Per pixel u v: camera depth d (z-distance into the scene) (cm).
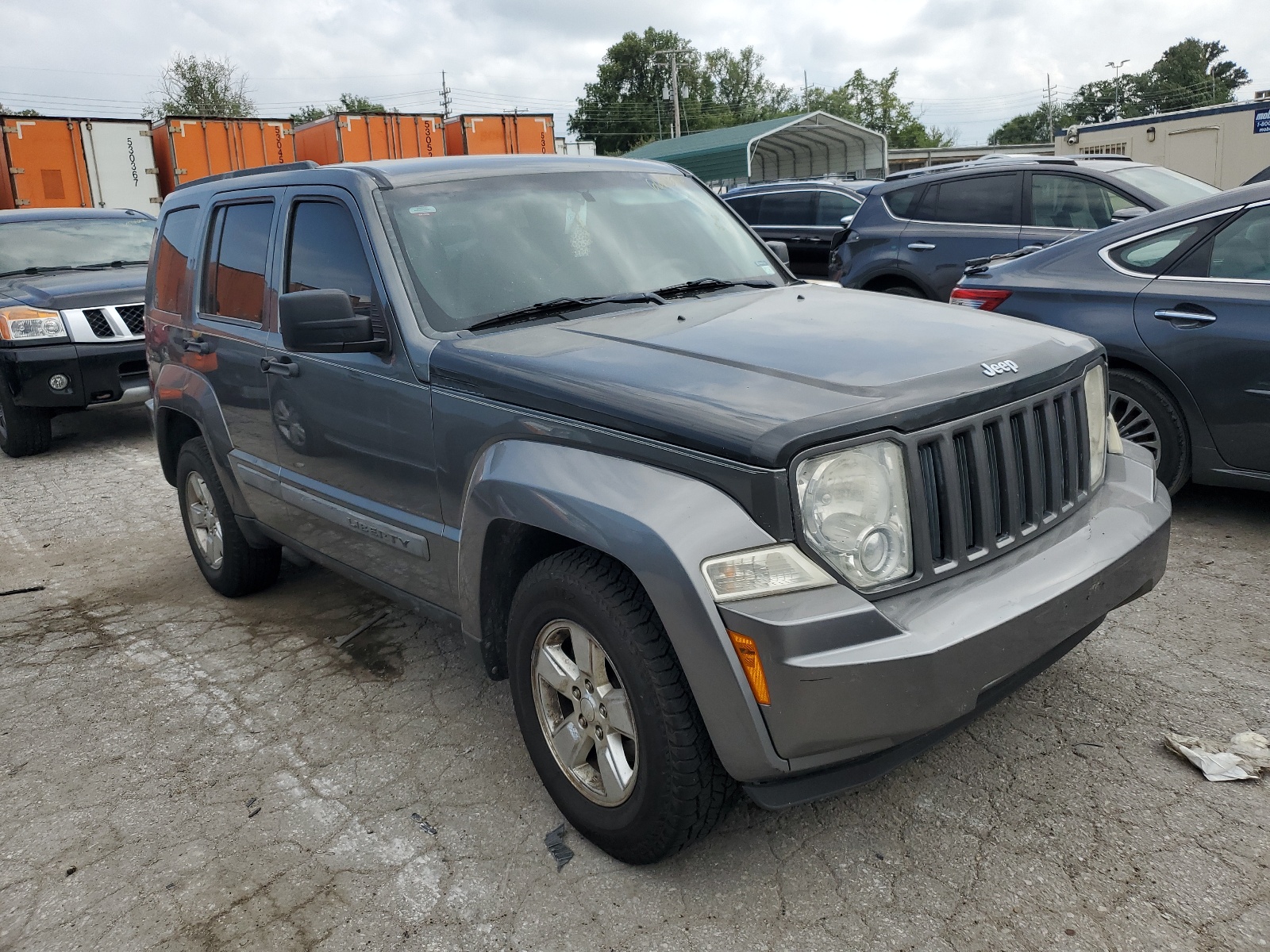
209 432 425
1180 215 463
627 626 231
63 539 598
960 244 826
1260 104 2184
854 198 1194
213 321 420
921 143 8262
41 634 450
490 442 273
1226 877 236
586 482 238
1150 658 343
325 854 273
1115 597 255
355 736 337
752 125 3225
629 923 238
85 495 701
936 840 258
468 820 284
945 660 213
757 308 320
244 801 302
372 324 317
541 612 260
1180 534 458
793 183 1276
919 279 855
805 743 212
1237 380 429
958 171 850
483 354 281
